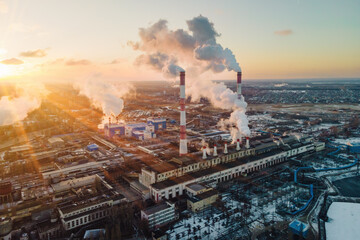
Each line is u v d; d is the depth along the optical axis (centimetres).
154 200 16188
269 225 13575
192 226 13612
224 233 12938
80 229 13262
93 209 14312
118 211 13888
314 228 13338
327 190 17800
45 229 12825
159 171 17462
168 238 12506
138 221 13975
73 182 18338
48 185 18300
